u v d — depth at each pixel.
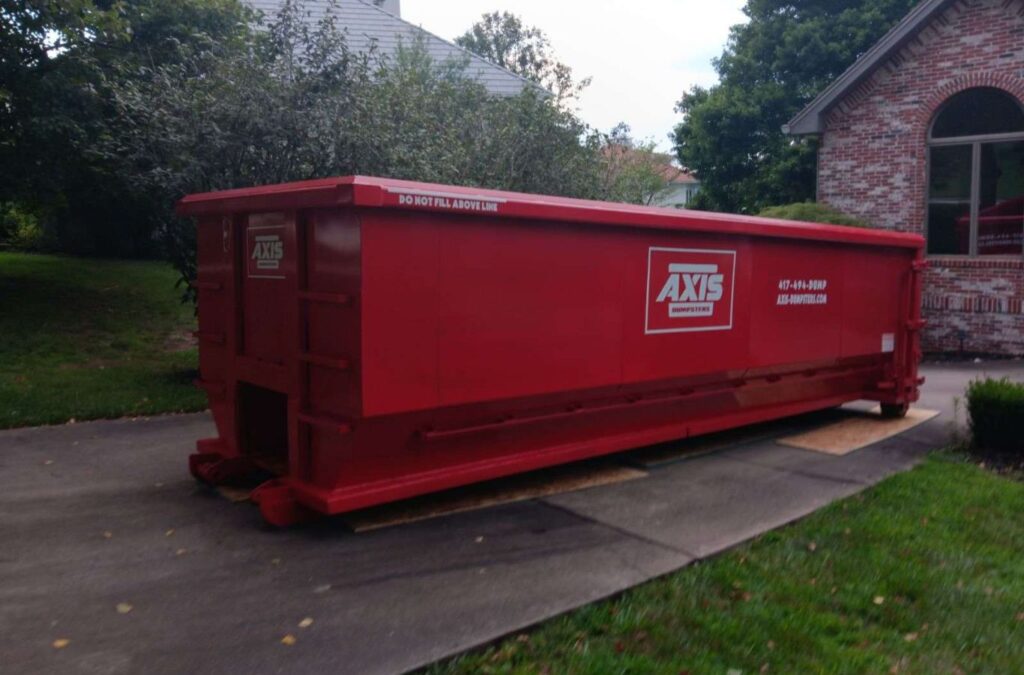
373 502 5.32
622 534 5.46
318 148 9.29
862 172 16.25
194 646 3.88
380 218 4.98
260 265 5.76
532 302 5.85
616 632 4.09
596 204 6.14
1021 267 14.39
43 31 11.31
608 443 6.74
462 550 5.13
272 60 9.85
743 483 6.71
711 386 7.52
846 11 24.56
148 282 16.41
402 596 4.45
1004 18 14.41
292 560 4.95
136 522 5.62
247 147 9.30
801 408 8.61
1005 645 4.11
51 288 15.09
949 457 7.52
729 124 25.41
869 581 4.77
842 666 3.84
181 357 11.99
